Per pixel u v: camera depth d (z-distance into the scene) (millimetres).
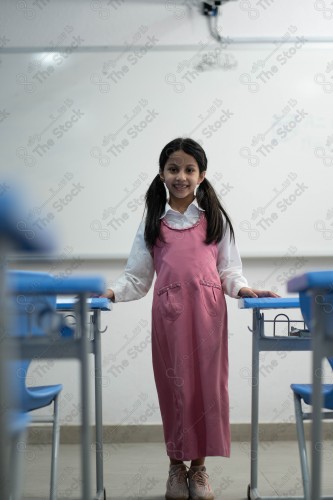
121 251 3607
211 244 2252
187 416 2150
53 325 1312
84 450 1188
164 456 3207
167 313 2184
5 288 927
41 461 3125
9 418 940
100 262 3615
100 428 2320
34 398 1777
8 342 942
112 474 2814
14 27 3672
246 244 3621
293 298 2020
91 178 3635
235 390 3621
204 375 2158
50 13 3682
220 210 2307
